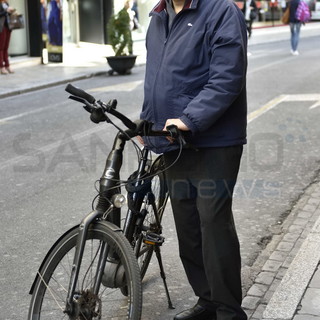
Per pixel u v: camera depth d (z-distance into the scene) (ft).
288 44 80.43
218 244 11.21
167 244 17.07
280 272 14.99
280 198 20.86
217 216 11.18
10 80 50.93
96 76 54.90
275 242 17.25
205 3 10.80
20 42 65.98
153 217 12.75
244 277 14.89
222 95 10.48
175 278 14.92
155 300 13.80
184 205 11.85
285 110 34.94
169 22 11.25
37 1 65.26
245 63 10.73
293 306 12.81
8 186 22.65
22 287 14.64
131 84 48.65
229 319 11.44
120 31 54.95
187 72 10.89
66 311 10.27
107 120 10.34
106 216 10.97
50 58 62.34
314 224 17.38
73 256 10.68
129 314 10.06
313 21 125.90
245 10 87.92
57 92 46.32
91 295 10.40
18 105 40.78
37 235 17.88
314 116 33.17
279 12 114.62
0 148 28.40
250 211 19.74
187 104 10.91
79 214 19.54
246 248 16.84
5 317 13.23
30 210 19.99
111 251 10.61
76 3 76.64
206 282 12.34
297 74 49.70
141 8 82.58
